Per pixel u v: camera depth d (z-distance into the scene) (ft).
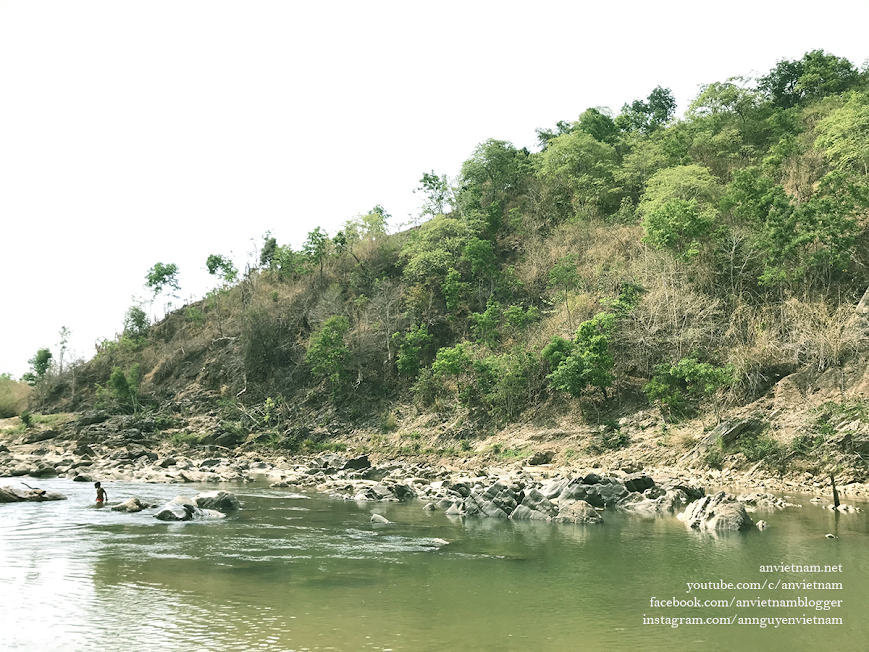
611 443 124.98
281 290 244.22
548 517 69.21
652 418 128.88
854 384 107.65
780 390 115.03
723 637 30.81
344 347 190.39
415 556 49.26
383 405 180.75
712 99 210.18
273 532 60.39
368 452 157.38
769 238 131.85
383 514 74.49
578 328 145.89
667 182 171.94
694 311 140.97
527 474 108.99
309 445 167.43
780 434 103.19
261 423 185.88
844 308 121.70
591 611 34.73
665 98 291.17
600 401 140.97
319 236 240.53
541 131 279.28
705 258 147.84
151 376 237.45
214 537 56.90
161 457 156.15
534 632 31.24
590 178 217.97
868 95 183.73
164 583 39.88
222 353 228.63
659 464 113.29
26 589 38.04
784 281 132.67
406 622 32.50
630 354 143.95
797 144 175.83
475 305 199.31
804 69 236.63
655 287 154.30
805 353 117.70
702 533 59.62
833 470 93.04
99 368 260.62
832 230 126.41
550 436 136.15
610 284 165.89
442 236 216.95
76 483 107.76
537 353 154.10
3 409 265.34
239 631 30.68
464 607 35.29
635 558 48.19
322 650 28.19
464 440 148.36
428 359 190.29
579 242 195.72
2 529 60.18
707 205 158.30
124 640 29.22
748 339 129.29
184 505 69.87
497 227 227.20
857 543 52.85
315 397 191.21
